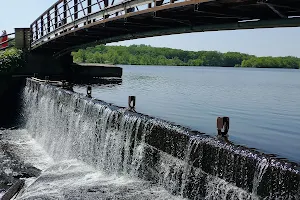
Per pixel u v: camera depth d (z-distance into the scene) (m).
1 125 25.52
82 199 9.66
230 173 7.65
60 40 26.48
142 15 13.51
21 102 27.44
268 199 6.76
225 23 11.48
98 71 40.59
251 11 10.19
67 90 19.00
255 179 7.06
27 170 15.78
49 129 19.50
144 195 9.48
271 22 9.69
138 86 37.94
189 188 8.77
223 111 21.11
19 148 19.44
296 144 13.27
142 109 21.53
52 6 28.59
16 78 29.44
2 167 15.91
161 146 9.92
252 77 70.88
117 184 10.59
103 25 17.00
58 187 10.75
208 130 15.49
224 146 7.90
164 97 28.12
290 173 6.38
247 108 22.52
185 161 8.98
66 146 16.44
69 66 37.56
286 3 8.48
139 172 10.77
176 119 18.23
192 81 51.56
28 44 34.22
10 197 11.24
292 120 18.20
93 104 14.28
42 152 18.83
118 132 12.08
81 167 13.05
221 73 92.25
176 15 12.23
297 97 29.81
